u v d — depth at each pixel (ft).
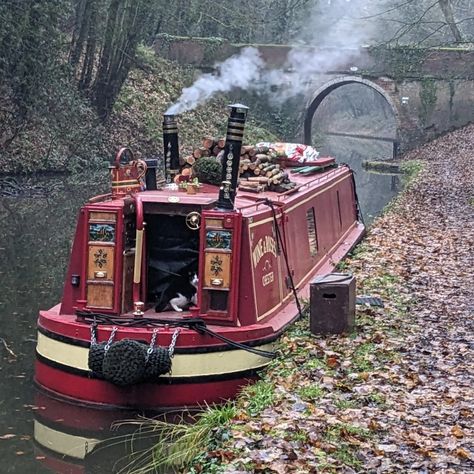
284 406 23.52
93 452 24.52
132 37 111.34
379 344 29.01
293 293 33.83
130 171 30.66
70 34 121.70
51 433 25.66
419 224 58.85
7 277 45.65
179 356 26.27
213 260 27.58
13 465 23.66
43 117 97.81
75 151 101.04
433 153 131.64
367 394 24.18
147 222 28.91
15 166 91.40
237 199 32.32
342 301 30.04
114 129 115.44
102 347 25.99
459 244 50.52
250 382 27.35
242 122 27.78
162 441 24.22
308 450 20.33
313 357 27.76
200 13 139.85
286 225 34.19
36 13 91.40
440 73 145.69
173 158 36.11
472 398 23.76
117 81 112.27
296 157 46.78
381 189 104.32
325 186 44.52
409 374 25.86
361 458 19.95
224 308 27.68
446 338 30.01
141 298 28.48
